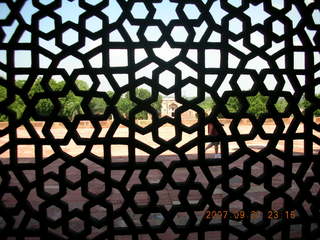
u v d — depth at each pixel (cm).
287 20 158
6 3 144
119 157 595
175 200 300
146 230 149
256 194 321
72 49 146
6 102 142
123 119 149
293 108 158
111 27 147
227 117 155
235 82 154
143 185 150
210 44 153
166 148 151
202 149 153
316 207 162
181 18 151
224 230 155
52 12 145
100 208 276
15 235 144
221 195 317
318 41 161
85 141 147
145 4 150
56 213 262
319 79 159
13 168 143
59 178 146
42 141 144
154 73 151
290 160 158
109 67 147
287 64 158
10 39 142
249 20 156
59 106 146
